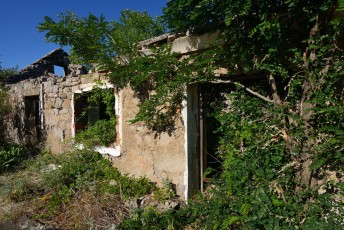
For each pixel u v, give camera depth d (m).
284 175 2.76
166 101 4.25
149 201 4.27
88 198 4.54
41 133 8.42
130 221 3.61
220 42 3.54
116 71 4.61
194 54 3.93
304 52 2.89
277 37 2.77
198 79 3.68
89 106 6.68
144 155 4.90
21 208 4.51
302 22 2.87
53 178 5.20
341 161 2.50
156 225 3.54
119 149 5.40
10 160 7.17
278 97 2.92
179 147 4.31
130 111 5.17
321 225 2.19
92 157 5.89
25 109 9.12
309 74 2.58
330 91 2.53
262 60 2.85
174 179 4.41
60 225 3.96
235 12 2.77
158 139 4.64
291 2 2.54
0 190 5.39
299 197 2.59
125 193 4.49
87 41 4.30
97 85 5.84
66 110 7.18
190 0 3.11
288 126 2.76
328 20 2.66
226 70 3.76
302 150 2.68
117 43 4.20
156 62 3.93
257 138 2.98
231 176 2.90
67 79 7.04
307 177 2.70
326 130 2.57
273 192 2.68
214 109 4.22
